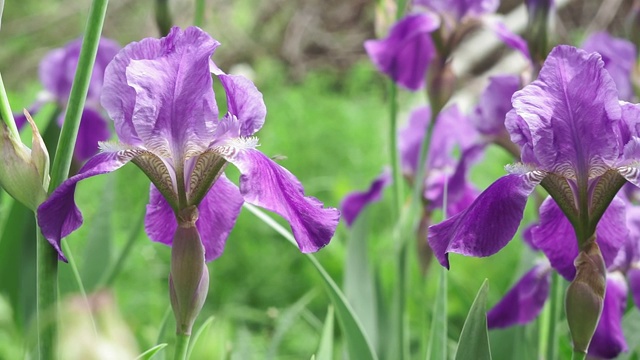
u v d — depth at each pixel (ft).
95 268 3.47
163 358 2.61
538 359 2.99
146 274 5.03
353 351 2.59
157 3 2.93
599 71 2.15
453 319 4.39
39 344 2.14
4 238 3.27
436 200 3.38
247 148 2.15
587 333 2.13
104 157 2.14
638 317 2.78
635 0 3.22
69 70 4.31
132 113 2.15
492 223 2.14
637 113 2.18
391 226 5.61
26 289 3.14
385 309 3.30
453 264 4.99
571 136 2.15
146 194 5.65
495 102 3.15
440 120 3.55
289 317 3.16
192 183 2.15
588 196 2.16
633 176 2.13
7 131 2.13
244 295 5.07
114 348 1.86
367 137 6.72
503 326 2.69
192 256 2.13
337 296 2.56
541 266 2.74
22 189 2.14
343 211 3.48
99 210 3.52
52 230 2.06
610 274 2.78
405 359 3.03
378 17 3.47
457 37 3.15
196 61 2.14
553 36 2.69
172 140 2.14
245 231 5.44
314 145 6.61
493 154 6.38
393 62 3.14
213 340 2.48
